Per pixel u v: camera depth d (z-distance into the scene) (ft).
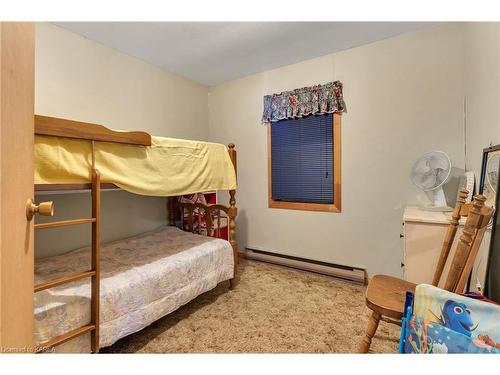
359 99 8.67
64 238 7.25
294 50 8.78
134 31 7.40
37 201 6.68
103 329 4.72
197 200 9.97
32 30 2.62
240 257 11.69
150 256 6.82
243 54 9.04
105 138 4.78
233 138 11.78
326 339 5.70
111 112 8.43
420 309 2.98
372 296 4.50
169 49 8.59
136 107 9.23
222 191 12.19
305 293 8.01
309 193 9.96
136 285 5.33
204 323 6.37
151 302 5.61
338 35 7.83
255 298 7.70
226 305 7.28
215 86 12.18
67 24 6.98
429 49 7.50
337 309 7.00
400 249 8.23
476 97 6.08
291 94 9.86
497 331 2.42
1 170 2.01
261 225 11.16
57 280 3.94
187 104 11.33
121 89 8.73
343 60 8.88
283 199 10.59
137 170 5.57
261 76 10.77
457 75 7.16
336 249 9.36
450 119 7.30
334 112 9.10
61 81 7.15
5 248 2.07
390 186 8.29
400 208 8.16
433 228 5.38
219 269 7.73
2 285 2.02
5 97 2.09
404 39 7.84
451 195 7.30
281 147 10.52
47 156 4.04
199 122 11.93
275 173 10.75
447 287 3.62
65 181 4.30
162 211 10.18
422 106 7.68
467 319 2.61
